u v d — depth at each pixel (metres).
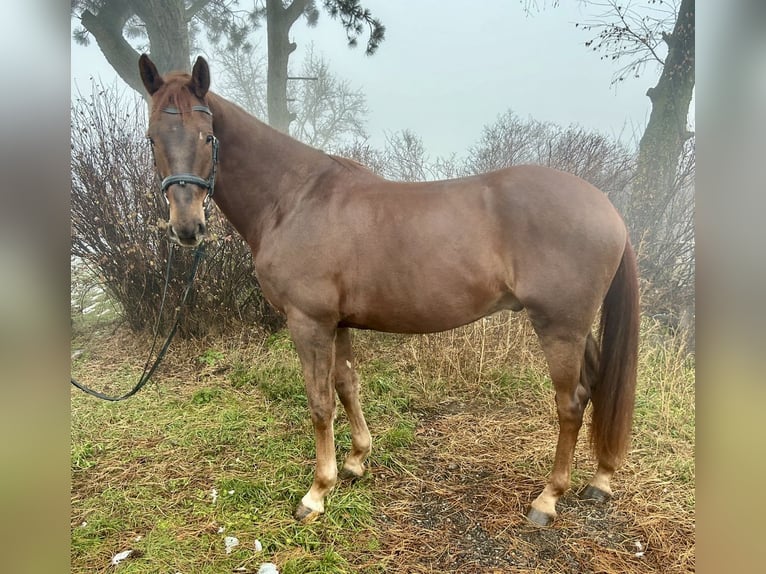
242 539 1.81
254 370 3.41
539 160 5.12
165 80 1.79
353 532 1.84
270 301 2.01
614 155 4.91
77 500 2.04
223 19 5.70
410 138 5.45
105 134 3.73
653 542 1.77
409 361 3.42
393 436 2.52
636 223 4.38
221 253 3.83
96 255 3.91
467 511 1.96
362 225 1.77
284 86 5.20
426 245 1.72
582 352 1.75
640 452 2.38
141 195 3.75
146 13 4.31
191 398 3.09
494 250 1.72
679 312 3.93
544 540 1.79
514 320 3.51
